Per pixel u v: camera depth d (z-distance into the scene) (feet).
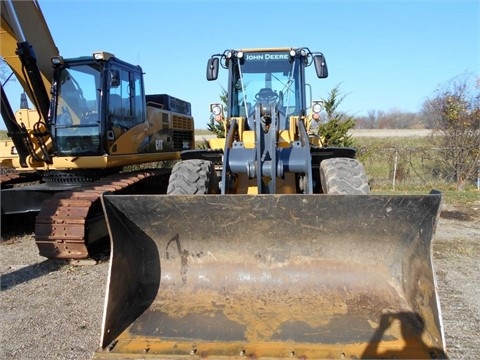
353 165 13.55
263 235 10.41
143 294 10.29
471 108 36.47
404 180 38.40
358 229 10.08
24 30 19.04
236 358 8.07
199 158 16.26
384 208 9.59
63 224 16.06
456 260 17.39
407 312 9.27
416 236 9.57
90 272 16.21
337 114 38.47
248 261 10.54
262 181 13.69
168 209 10.14
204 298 10.16
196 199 9.86
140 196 9.80
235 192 15.03
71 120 19.54
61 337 11.18
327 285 10.13
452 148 37.24
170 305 10.00
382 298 9.75
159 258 10.75
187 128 30.09
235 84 17.92
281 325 9.13
